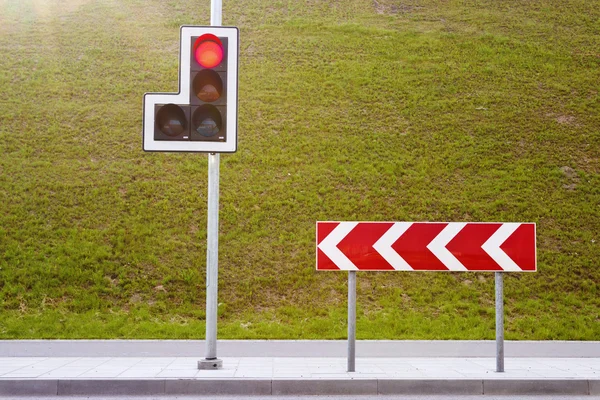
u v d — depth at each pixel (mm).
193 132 7797
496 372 7398
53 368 7629
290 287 14328
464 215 17688
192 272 14594
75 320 12242
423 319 12609
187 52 7871
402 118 23734
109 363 8156
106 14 33344
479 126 23203
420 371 7449
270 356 9117
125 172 19469
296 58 28609
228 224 16984
